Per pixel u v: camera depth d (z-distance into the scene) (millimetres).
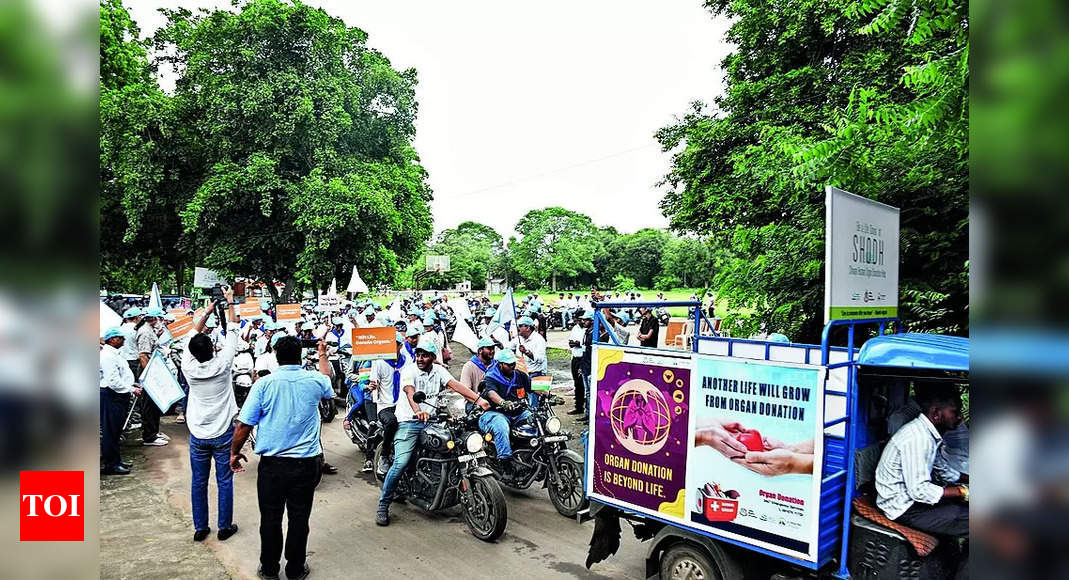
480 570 5137
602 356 4617
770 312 7965
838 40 11438
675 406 4098
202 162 22969
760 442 3656
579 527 6098
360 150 26188
